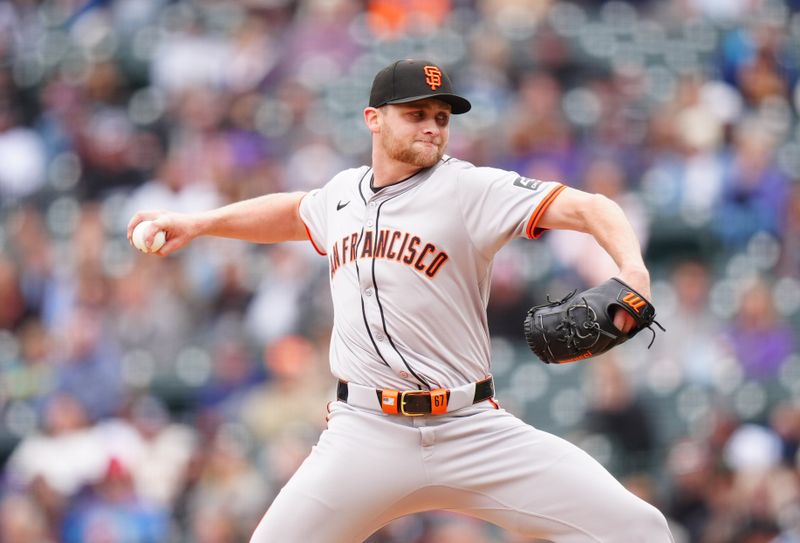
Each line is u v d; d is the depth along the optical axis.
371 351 13.95
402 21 51.72
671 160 45.06
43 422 37.12
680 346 38.75
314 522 13.85
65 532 34.69
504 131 44.97
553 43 49.47
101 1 54.12
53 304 41.34
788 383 38.59
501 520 14.02
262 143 46.69
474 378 14.09
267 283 40.22
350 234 14.20
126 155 47.53
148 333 39.75
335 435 14.12
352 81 49.19
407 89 13.53
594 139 45.88
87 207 45.81
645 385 37.44
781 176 44.91
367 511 13.98
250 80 49.16
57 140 48.47
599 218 12.86
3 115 50.00
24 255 43.38
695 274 39.91
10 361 39.97
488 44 49.06
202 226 15.22
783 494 34.38
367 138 46.91
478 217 13.60
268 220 15.53
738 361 38.66
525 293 39.56
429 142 13.69
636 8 52.75
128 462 35.56
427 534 32.44
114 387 38.06
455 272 13.74
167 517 34.50
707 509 34.25
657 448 36.38
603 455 36.25
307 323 39.09
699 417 36.84
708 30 51.84
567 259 40.16
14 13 54.47
